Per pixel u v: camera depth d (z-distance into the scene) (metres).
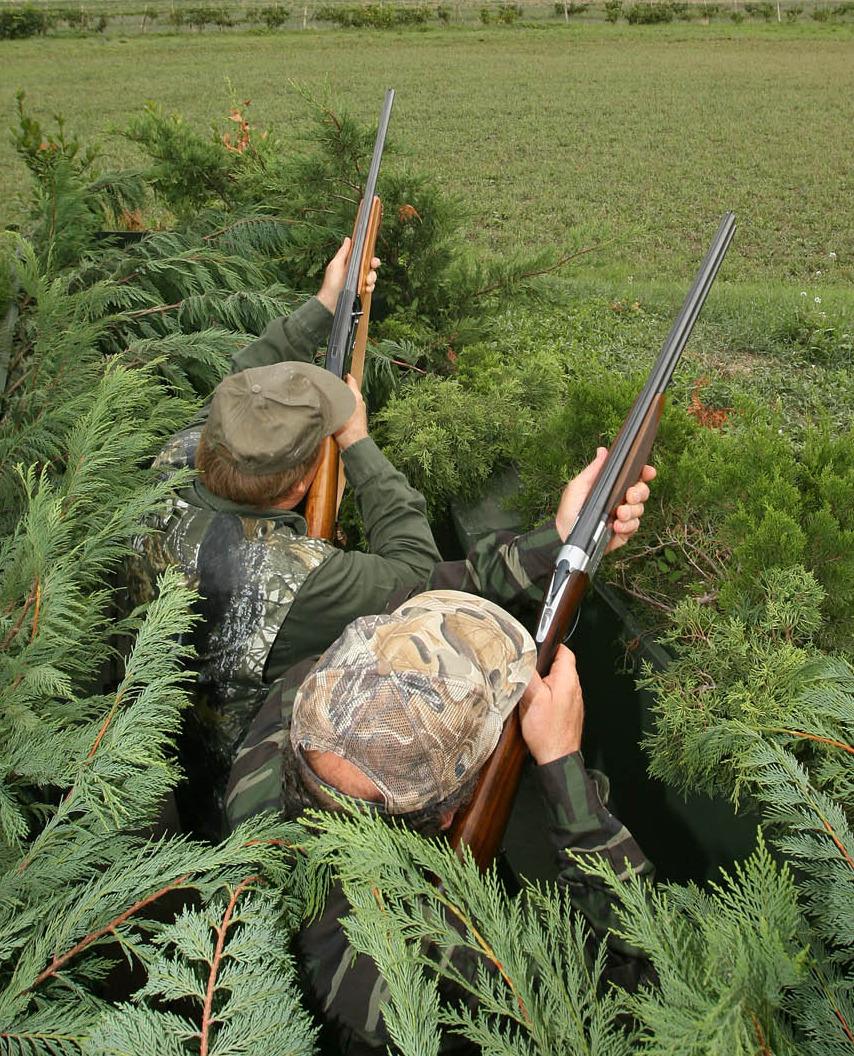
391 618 1.26
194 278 3.79
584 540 1.57
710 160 18.67
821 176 17.27
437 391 3.21
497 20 39.16
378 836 1.02
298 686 1.48
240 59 32.53
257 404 1.69
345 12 39.50
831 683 1.50
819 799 1.19
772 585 1.73
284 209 4.22
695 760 1.59
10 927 1.15
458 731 1.14
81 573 1.78
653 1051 0.82
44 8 40.28
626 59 30.89
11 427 2.50
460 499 2.94
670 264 12.98
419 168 18.77
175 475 1.76
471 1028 0.96
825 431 2.27
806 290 10.10
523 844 2.15
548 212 16.00
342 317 2.57
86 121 22.41
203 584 1.67
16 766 1.38
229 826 1.43
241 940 1.05
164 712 1.41
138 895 1.22
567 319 5.67
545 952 1.03
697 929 1.18
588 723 2.41
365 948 0.97
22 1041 1.04
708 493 2.14
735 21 37.56
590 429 2.43
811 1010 0.99
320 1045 1.21
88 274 3.74
